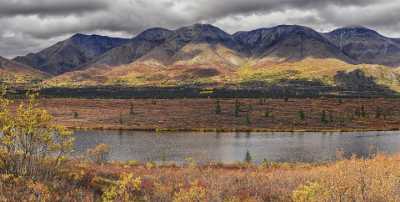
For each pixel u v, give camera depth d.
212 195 13.27
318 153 76.62
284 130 135.12
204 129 134.62
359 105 194.62
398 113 176.12
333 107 188.75
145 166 36.81
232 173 27.16
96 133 121.00
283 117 160.62
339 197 10.76
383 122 153.88
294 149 83.69
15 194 10.94
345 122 152.25
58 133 13.59
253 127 140.38
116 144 92.31
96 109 184.12
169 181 18.89
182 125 142.75
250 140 104.25
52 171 13.77
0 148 12.73
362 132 130.50
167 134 120.81
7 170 12.70
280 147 87.69
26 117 12.86
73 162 23.34
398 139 104.44
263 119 156.12
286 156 72.56
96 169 20.86
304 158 69.31
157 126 140.12
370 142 96.50
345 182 11.77
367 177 13.08
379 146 86.19
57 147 13.54
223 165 41.47
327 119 157.62
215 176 21.88
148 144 93.19
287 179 19.27
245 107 186.25
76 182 13.89
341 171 13.60
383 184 12.05
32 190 11.45
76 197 12.18
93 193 12.98
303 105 193.88
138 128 135.38
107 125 141.25
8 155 12.85
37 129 13.21
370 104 198.62
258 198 14.57
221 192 14.77
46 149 13.40
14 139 12.86
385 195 11.40
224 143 96.50
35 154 13.26
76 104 199.75
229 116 162.38
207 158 68.69
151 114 168.38
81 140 100.31
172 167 36.66
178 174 23.56
